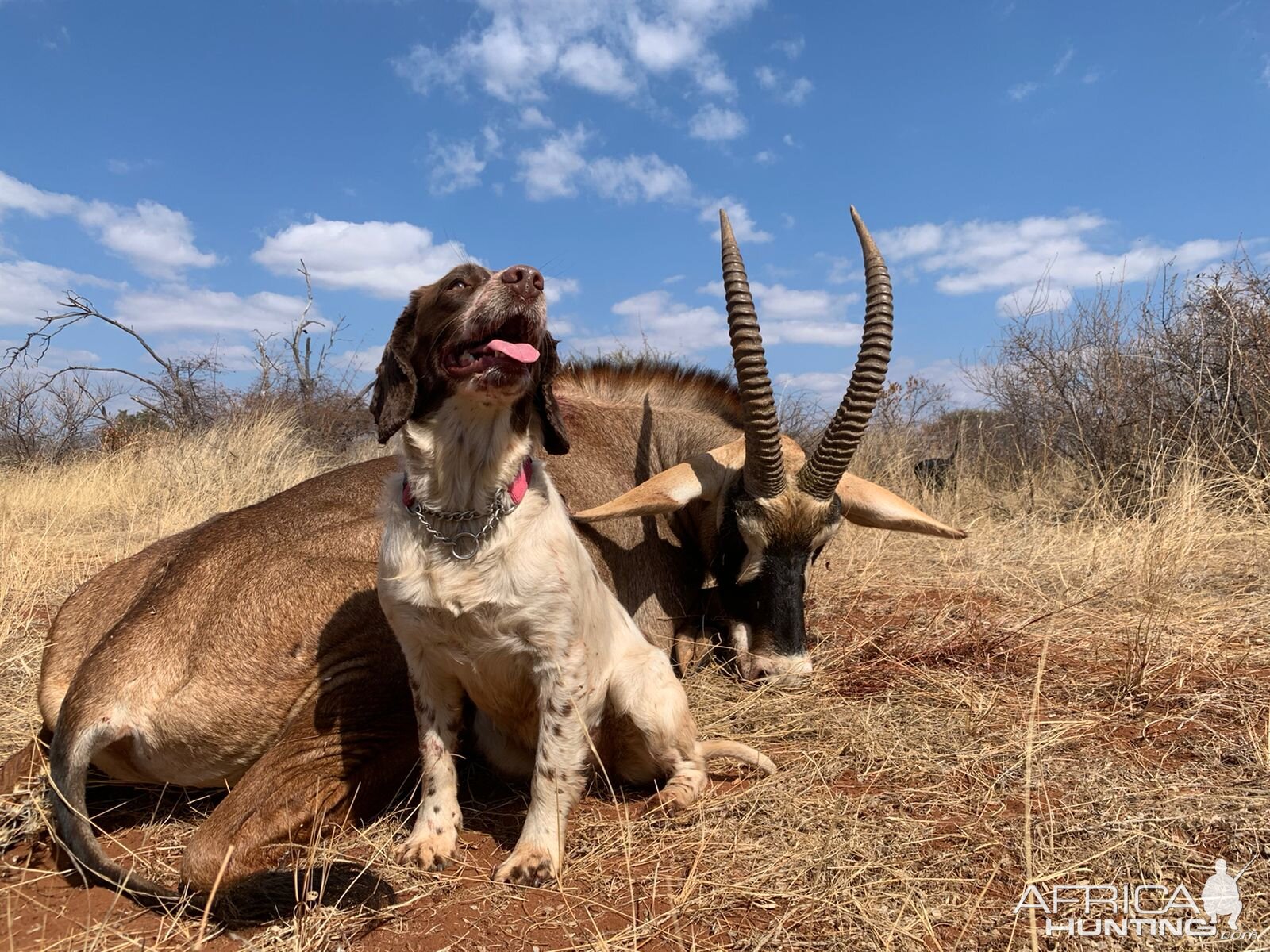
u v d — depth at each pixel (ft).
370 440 21.42
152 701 4.09
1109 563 8.59
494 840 4.31
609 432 7.09
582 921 3.56
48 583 9.01
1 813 4.21
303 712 4.29
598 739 4.58
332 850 4.04
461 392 3.97
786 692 5.83
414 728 4.57
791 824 4.22
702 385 7.71
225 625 4.33
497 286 4.17
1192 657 6.22
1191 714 5.31
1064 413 13.61
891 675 6.28
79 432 23.34
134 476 15.49
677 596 6.82
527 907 3.67
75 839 3.73
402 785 4.55
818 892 3.66
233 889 3.56
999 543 10.17
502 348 4.00
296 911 3.40
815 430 15.88
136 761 4.22
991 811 4.31
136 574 4.94
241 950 3.37
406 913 3.61
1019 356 14.46
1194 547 8.45
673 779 4.69
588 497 6.48
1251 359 11.23
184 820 4.42
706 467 6.35
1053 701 5.67
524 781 5.01
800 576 6.04
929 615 7.73
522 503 4.12
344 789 4.23
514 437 4.16
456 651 4.13
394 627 4.18
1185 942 3.26
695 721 5.59
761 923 3.51
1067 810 4.23
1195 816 4.10
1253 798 4.25
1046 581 8.65
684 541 7.00
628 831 3.93
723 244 5.73
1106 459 11.96
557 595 4.05
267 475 15.33
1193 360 11.99
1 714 5.51
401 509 4.18
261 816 3.90
